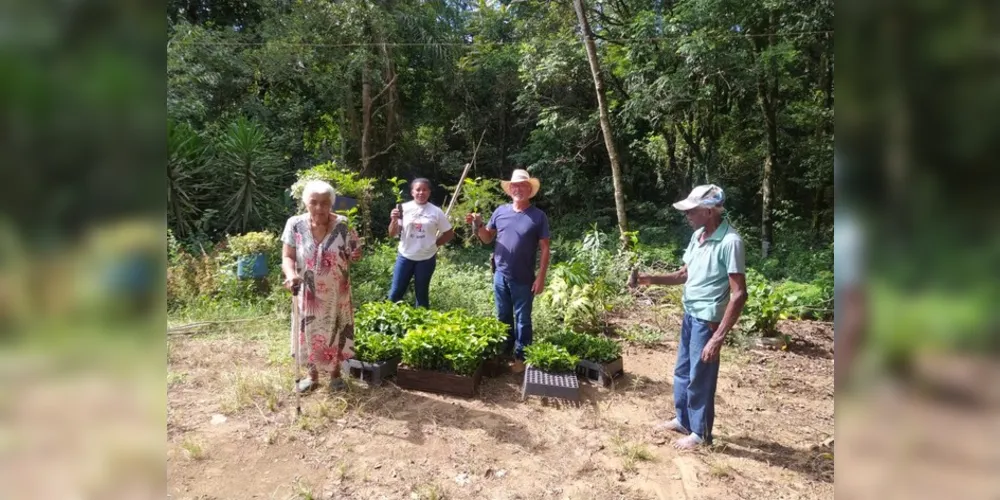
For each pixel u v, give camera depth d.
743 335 5.97
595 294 6.53
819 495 3.18
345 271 4.16
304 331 4.04
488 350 4.69
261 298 6.68
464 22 15.79
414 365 4.48
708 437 3.67
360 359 4.54
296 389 3.83
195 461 3.25
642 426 3.98
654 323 6.70
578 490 3.16
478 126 15.34
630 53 10.71
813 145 12.70
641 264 8.20
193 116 9.34
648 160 15.41
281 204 9.45
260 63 10.87
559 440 3.72
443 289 7.26
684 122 13.91
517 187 4.77
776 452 3.67
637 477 3.31
